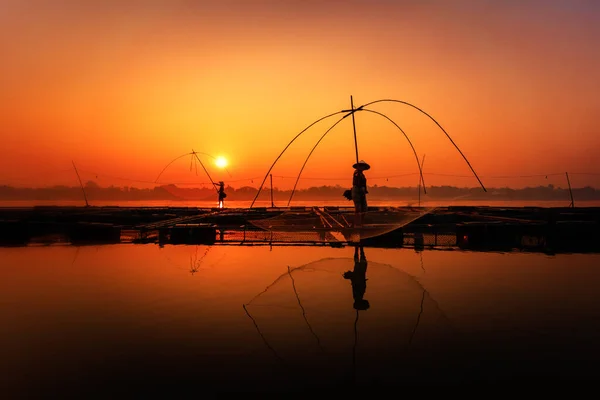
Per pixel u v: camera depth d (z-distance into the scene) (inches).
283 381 143.8
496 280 307.0
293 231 502.3
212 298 257.3
